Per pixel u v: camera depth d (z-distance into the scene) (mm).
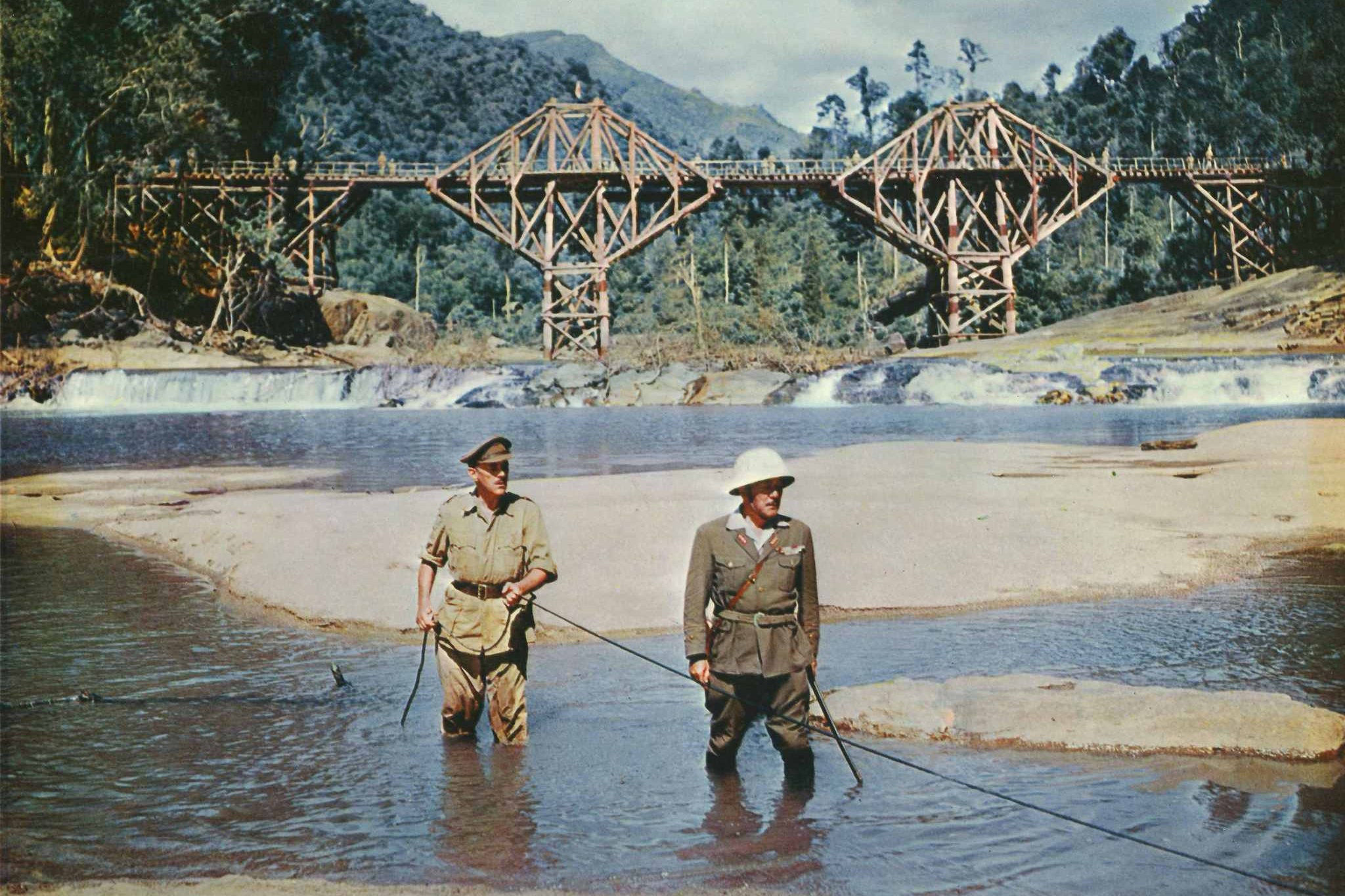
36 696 7266
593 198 80250
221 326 81062
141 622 9516
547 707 7066
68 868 4555
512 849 4754
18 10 74250
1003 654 7941
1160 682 7160
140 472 23000
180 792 5535
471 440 32906
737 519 5852
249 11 91188
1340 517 13500
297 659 8289
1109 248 140125
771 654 5664
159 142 79688
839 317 128750
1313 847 4672
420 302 157125
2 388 57094
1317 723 6098
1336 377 50656
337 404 57562
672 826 5027
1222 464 19531
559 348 80062
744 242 154625
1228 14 148750
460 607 6328
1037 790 5391
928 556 11352
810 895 4289
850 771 5746
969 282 83562
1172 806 5156
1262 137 122625
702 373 60656
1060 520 13367
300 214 87500
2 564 12336
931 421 39719
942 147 110250
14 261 70688
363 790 5547
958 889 4316
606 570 10961
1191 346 63312
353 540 12609
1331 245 86750
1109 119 164000
